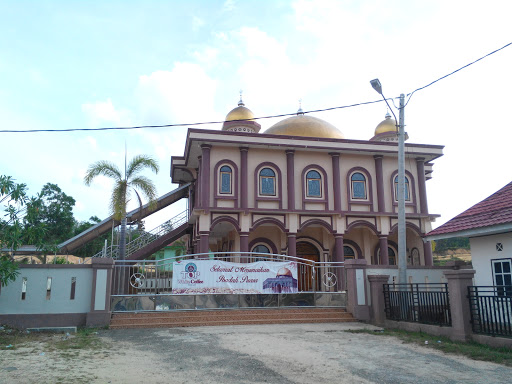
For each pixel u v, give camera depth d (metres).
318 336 10.70
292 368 7.23
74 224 46.06
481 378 6.70
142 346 9.23
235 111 26.84
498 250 11.30
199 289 13.77
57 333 10.84
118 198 19.25
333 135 25.55
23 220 11.14
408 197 23.50
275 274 14.45
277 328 12.06
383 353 8.56
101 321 12.11
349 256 24.61
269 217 21.30
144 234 24.62
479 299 9.71
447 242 49.31
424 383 6.40
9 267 10.48
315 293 14.55
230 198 20.97
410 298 11.85
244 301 14.02
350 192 22.75
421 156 23.89
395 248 25.45
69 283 12.32
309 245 24.23
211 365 7.42
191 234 25.25
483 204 12.45
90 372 6.82
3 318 11.59
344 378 6.64
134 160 19.77
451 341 9.76
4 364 7.22
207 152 20.92
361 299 13.86
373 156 23.53
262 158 22.03
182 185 28.28
